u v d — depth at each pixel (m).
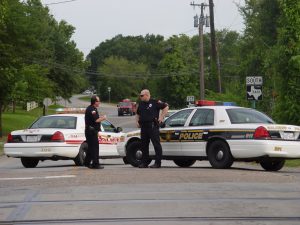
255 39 58.41
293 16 37.34
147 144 23.86
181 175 19.50
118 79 198.38
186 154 23.86
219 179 18.41
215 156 22.95
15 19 62.84
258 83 32.38
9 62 64.38
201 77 73.69
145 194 15.43
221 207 13.58
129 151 25.58
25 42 64.50
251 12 63.53
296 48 36.97
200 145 23.34
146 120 23.45
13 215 13.12
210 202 14.18
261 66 57.16
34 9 68.56
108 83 198.50
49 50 123.69
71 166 27.31
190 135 23.70
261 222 12.05
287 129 22.14
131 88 199.12
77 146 27.34
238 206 13.68
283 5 37.84
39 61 112.62
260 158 22.08
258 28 57.72
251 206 13.69
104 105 175.88
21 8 63.81
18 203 14.59
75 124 27.72
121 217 12.63
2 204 14.57
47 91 87.31
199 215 12.73
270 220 12.24
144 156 24.06
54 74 132.62
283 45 37.53
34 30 64.88
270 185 17.02
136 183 17.59
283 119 37.53
